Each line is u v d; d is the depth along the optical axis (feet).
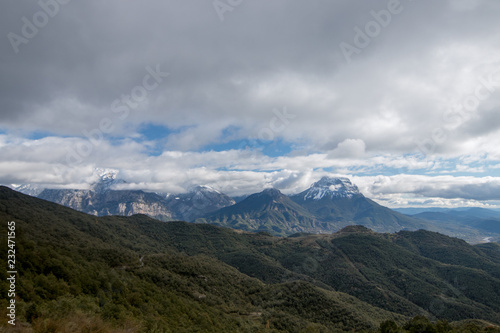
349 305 358.64
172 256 404.57
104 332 114.21
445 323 214.90
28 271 163.84
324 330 271.28
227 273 411.95
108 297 180.34
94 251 331.57
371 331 246.27
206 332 190.19
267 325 262.67
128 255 352.49
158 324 162.71
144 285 237.66
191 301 256.52
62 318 109.40
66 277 179.42
